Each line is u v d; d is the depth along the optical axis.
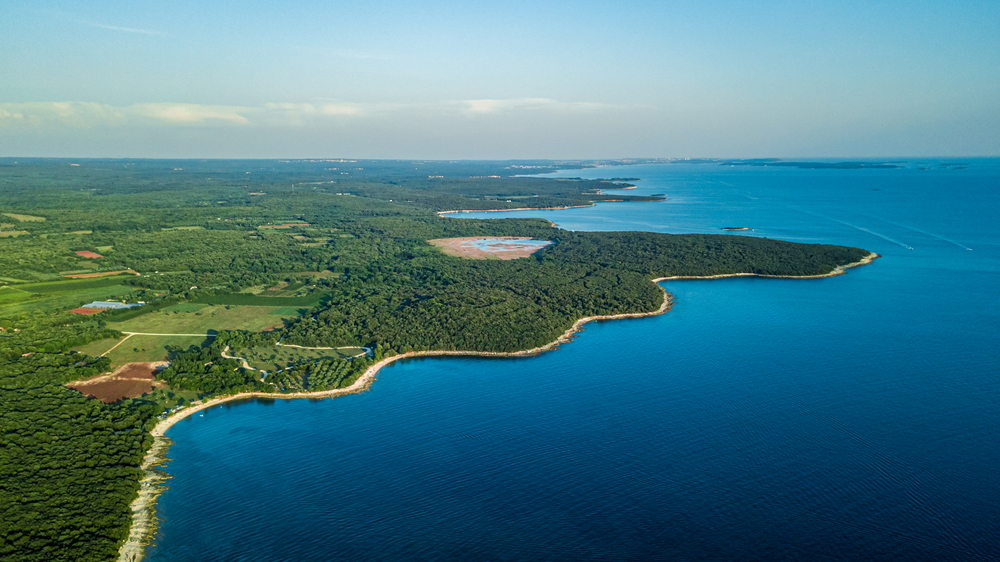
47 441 121.12
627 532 101.75
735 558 95.56
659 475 118.44
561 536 100.94
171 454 125.31
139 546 97.31
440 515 106.44
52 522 97.19
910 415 141.75
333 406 148.38
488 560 95.44
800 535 100.62
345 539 100.19
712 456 125.12
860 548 97.56
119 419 134.75
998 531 101.19
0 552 89.06
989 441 129.75
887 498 110.56
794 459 123.44
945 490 112.50
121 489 108.88
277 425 138.50
